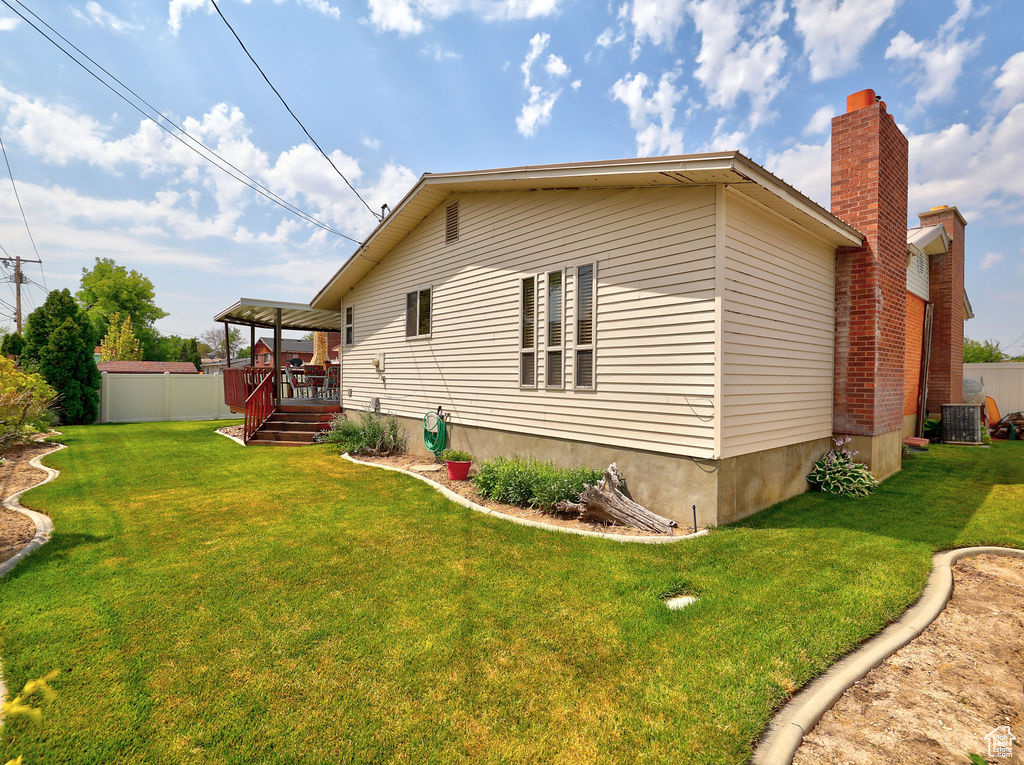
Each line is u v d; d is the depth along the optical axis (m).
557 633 3.24
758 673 2.73
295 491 7.14
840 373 7.64
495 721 2.43
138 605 3.62
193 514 5.96
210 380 19.41
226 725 2.41
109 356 37.72
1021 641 3.14
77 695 2.62
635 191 6.09
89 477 8.03
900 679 2.75
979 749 2.22
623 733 2.33
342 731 2.37
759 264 5.89
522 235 7.70
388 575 4.18
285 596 3.79
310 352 33.62
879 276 7.42
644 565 4.35
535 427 7.46
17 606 3.58
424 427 9.87
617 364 6.28
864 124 7.53
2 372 10.95
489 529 5.41
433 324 9.79
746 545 4.73
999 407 16.03
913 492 6.82
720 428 5.23
